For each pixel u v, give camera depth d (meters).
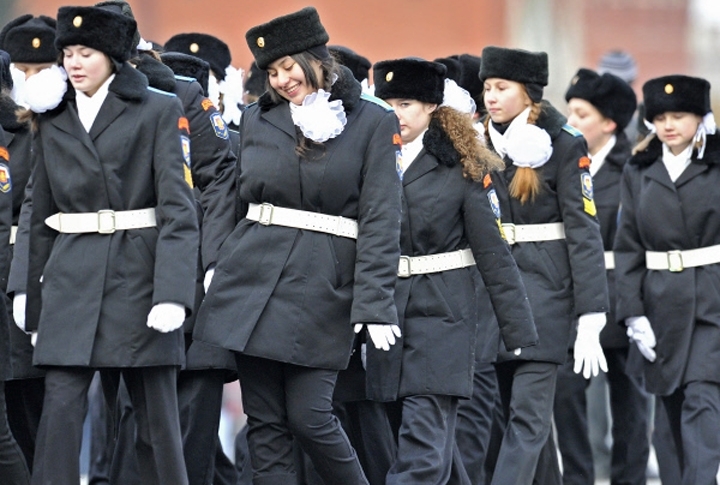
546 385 24.61
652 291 26.95
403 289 22.92
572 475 27.55
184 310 20.50
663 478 27.30
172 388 21.17
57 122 20.91
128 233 20.81
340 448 21.25
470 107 23.75
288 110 21.25
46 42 25.69
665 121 26.69
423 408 22.62
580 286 24.64
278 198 21.06
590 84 29.75
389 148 21.17
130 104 20.86
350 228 21.20
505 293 22.98
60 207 20.95
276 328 20.80
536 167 24.80
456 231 23.08
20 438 24.33
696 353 26.48
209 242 21.98
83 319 20.64
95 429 27.22
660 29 108.50
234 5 85.94
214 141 24.16
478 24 91.75
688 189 26.69
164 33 85.44
